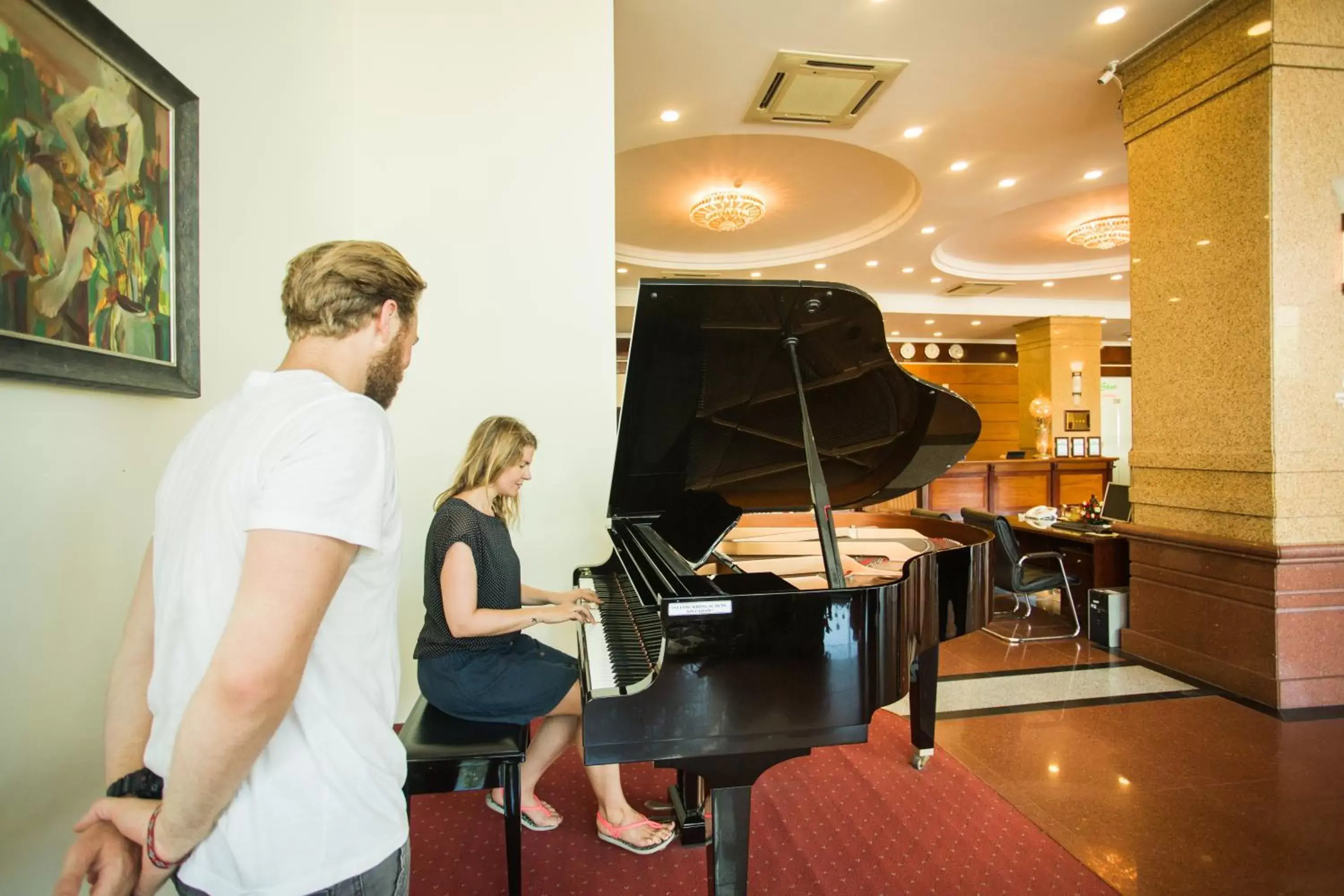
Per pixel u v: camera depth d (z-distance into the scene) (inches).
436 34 122.7
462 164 123.2
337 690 31.5
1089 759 104.8
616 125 184.5
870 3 135.3
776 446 91.0
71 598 55.9
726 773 56.4
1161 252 147.8
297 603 26.7
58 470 54.6
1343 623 126.8
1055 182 228.1
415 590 121.3
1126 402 524.4
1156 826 86.2
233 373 83.4
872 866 77.5
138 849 30.0
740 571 96.4
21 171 49.2
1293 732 114.7
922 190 233.0
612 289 126.3
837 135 192.7
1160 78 147.1
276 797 30.1
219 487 29.7
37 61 50.7
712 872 57.6
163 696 30.4
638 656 66.3
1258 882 75.2
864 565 110.0
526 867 78.4
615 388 126.8
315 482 28.1
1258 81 126.7
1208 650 139.1
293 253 99.4
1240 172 130.5
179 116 69.6
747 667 56.4
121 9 62.9
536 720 123.9
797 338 68.7
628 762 54.7
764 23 141.8
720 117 181.3
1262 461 127.2
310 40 104.9
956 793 94.3
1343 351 127.3
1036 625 187.2
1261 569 127.5
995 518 173.5
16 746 50.2
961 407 86.4
